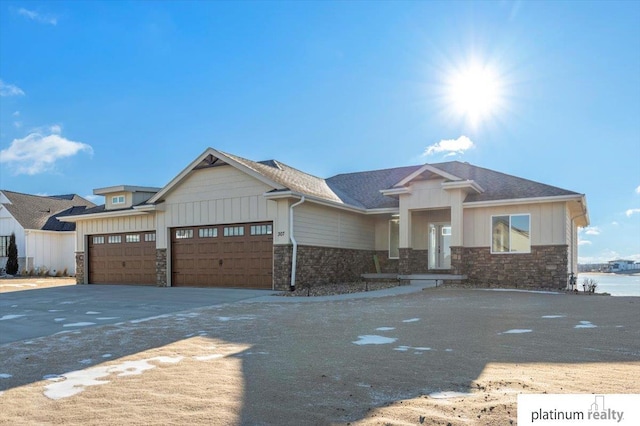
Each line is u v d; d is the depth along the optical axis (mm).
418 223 19422
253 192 16531
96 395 4414
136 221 20328
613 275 39969
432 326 7980
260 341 6977
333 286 16969
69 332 8297
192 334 7781
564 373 4727
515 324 8023
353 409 3822
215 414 3801
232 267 17000
